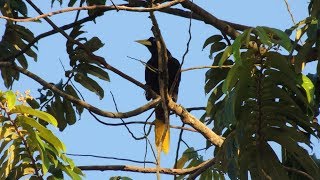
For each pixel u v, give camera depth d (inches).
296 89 403.5
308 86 400.5
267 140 421.7
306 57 450.6
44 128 372.5
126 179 417.1
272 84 403.2
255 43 393.7
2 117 371.6
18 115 371.9
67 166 389.4
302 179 454.3
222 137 484.4
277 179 423.5
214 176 535.2
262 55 392.5
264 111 413.7
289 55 427.5
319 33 431.8
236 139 415.2
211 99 509.0
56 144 374.0
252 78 398.3
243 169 423.8
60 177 391.2
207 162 476.7
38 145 371.2
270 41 367.6
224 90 386.6
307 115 428.5
